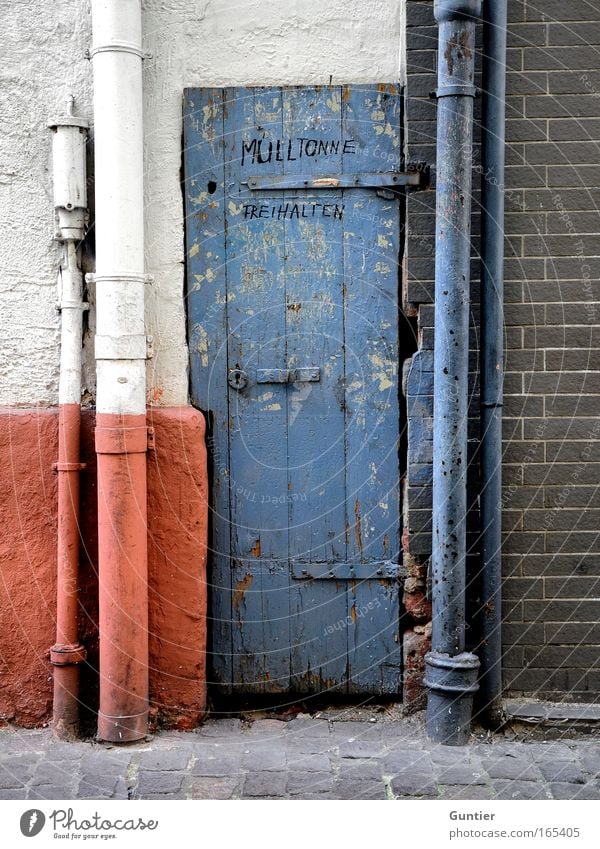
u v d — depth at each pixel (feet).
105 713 13.00
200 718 13.62
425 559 13.62
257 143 13.39
